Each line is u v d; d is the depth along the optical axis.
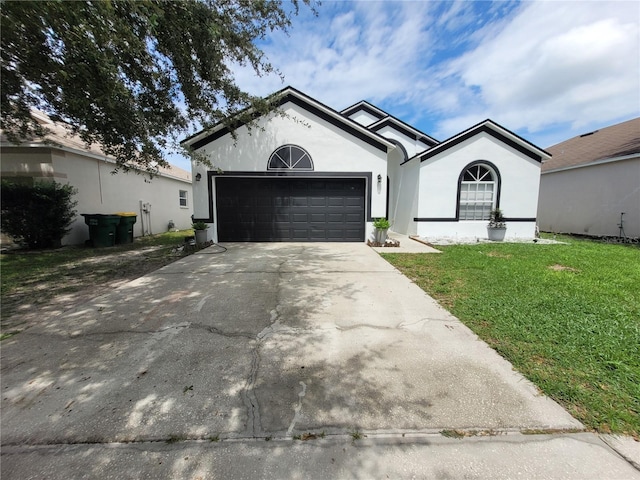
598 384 2.27
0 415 1.98
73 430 1.85
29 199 8.66
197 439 1.77
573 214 13.14
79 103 4.06
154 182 14.41
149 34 4.01
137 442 1.75
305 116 9.48
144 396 2.18
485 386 2.27
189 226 17.92
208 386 2.29
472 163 10.31
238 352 2.82
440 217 10.52
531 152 10.27
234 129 8.08
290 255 7.64
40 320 3.61
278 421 1.91
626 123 14.26
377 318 3.62
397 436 1.79
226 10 4.99
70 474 1.55
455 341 3.00
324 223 9.92
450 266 6.30
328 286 4.95
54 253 8.44
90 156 10.39
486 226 10.56
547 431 1.82
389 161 14.28
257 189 9.77
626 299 4.10
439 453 1.67
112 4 3.46
